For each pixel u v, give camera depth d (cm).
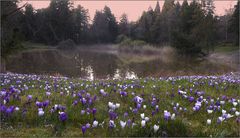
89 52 9606
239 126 641
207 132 607
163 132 586
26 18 13450
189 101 841
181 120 630
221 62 5650
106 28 16850
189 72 3098
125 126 607
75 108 720
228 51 8488
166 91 1038
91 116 675
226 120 680
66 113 655
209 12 10938
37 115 655
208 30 8312
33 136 572
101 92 891
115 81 1459
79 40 16012
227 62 5666
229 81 1366
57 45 13150
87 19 16862
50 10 14738
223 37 12638
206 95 989
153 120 639
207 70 3700
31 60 5225
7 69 3622
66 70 3738
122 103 822
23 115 649
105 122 651
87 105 753
